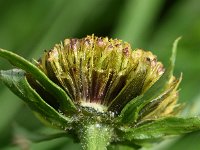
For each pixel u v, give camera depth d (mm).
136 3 140
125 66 84
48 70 84
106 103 84
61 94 82
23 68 80
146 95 84
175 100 87
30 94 81
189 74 133
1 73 81
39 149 122
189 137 121
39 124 133
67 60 84
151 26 140
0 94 136
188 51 137
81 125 84
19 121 135
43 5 148
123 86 84
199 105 104
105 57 84
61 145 125
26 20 149
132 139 84
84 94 84
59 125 84
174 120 81
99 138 83
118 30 139
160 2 141
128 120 83
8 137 133
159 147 108
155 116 85
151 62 84
